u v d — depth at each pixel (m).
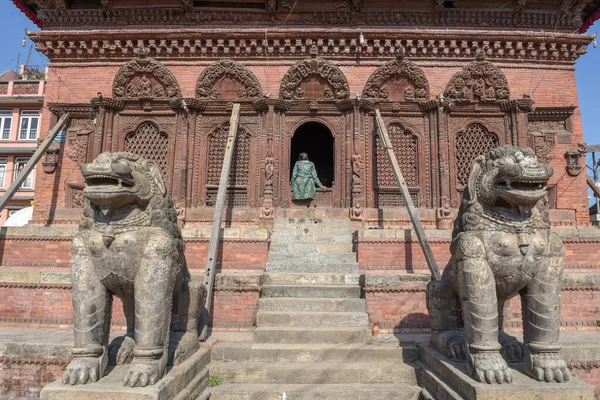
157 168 5.09
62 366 5.87
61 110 13.31
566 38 13.37
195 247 9.72
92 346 4.57
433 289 6.05
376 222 12.40
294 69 13.13
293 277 8.80
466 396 4.39
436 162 12.80
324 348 6.41
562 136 13.29
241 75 13.29
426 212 12.52
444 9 14.06
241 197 12.95
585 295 7.84
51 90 13.61
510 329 7.71
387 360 6.36
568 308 7.79
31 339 6.35
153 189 4.93
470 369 4.61
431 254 8.41
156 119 13.30
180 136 12.89
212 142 13.26
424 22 14.23
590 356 5.71
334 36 13.34
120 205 4.73
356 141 12.70
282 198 12.71
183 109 12.90
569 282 7.84
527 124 13.27
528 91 13.43
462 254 4.81
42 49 13.68
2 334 6.92
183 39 13.43
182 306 5.87
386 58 13.48
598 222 21.77
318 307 7.80
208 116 13.28
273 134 12.78
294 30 13.29
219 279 7.91
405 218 12.45
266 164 12.37
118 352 5.02
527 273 4.71
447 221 12.29
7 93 32.56
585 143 13.26
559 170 13.12
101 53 13.62
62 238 10.19
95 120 13.18
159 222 4.90
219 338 6.88
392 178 13.02
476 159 5.12
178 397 4.58
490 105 13.22
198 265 9.62
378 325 7.58
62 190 13.03
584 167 13.11
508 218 4.85
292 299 7.85
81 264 4.73
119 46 13.50
